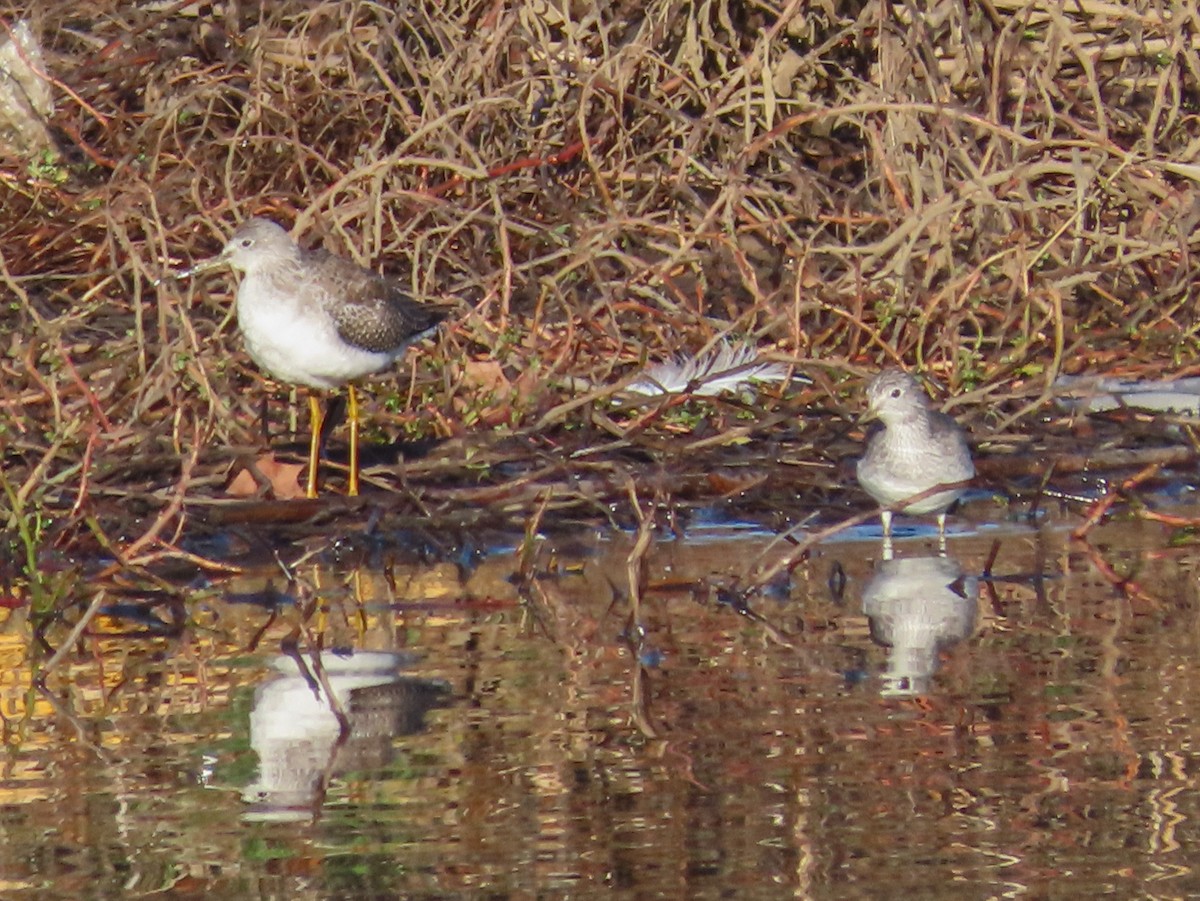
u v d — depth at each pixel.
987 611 11.03
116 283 16.19
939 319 16.31
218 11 19.30
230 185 16.27
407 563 12.39
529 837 7.79
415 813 8.06
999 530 13.06
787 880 7.36
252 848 7.71
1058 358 14.70
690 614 11.05
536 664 10.09
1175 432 14.81
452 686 9.74
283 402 14.75
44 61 18.55
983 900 7.17
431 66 17.66
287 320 12.76
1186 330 16.08
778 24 17.50
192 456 12.17
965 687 9.62
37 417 14.03
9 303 15.53
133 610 11.38
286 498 13.05
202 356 14.04
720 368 15.01
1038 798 8.15
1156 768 8.48
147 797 8.27
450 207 16.03
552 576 11.98
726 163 17.69
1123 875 7.39
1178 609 11.01
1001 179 16.52
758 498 13.53
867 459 12.67
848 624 10.80
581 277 16.59
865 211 18.03
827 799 8.16
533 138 17.84
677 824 7.92
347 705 9.41
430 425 14.49
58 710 9.46
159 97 18.25
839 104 18.53
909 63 17.95
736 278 16.66
